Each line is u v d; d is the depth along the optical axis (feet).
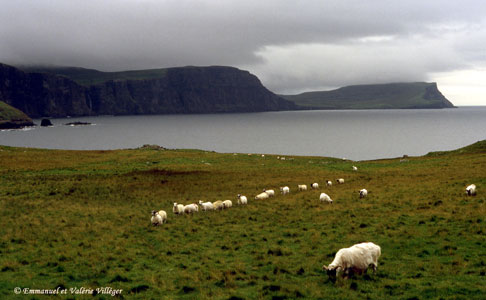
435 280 49.26
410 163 223.92
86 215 102.47
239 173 193.77
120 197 133.49
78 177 170.09
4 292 48.85
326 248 67.26
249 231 83.46
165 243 75.05
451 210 88.38
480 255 57.77
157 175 183.21
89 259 63.77
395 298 44.21
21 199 122.42
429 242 66.28
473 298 42.52
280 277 53.67
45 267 60.08
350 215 93.04
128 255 66.64
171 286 51.55
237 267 58.65
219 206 111.34
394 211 94.12
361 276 51.62
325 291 47.03
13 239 75.77
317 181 168.35
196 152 297.53
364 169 213.25
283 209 106.52
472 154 240.53
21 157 233.35
